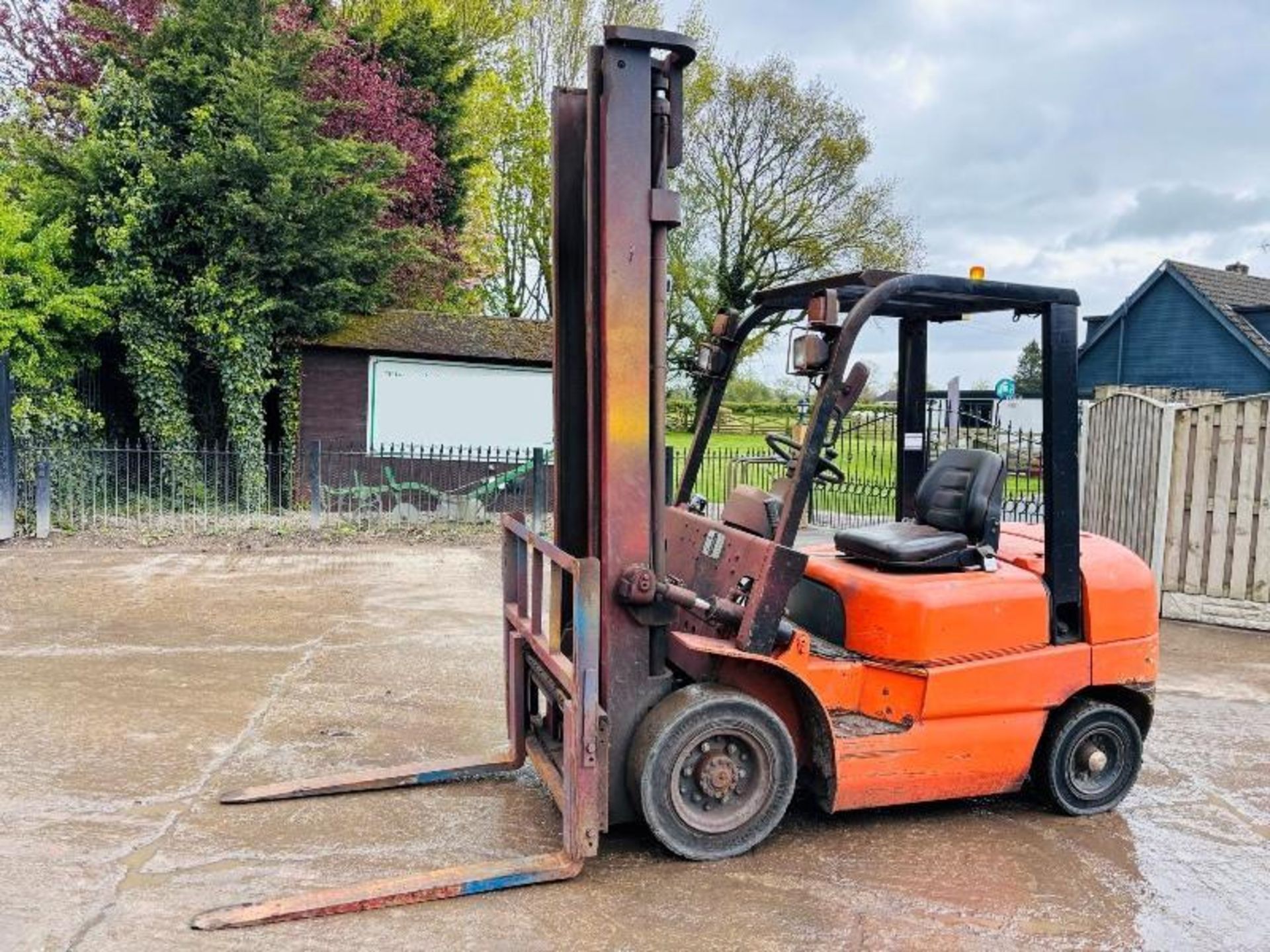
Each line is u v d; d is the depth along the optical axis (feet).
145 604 27.61
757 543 13.24
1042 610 14.56
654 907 11.64
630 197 12.55
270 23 48.16
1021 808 15.35
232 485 47.62
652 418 12.81
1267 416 28.35
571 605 14.52
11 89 56.59
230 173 43.60
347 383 47.91
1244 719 20.39
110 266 43.86
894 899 12.13
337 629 25.50
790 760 13.16
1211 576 29.63
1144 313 94.84
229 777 15.28
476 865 12.17
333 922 11.05
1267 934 11.61
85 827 13.30
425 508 47.57
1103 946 11.19
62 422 41.73
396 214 64.23
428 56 69.82
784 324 21.93
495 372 49.49
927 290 13.58
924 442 17.51
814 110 94.32
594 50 12.72
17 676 20.20
